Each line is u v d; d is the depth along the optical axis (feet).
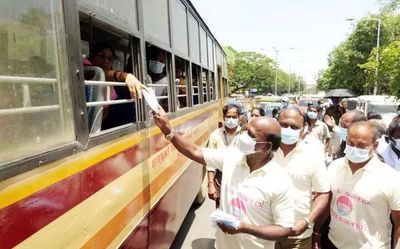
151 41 11.17
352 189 8.93
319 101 58.90
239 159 8.36
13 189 4.64
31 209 4.96
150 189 10.55
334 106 25.45
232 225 7.48
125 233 8.41
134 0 9.67
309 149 10.34
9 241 4.56
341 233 9.25
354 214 8.91
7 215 4.53
